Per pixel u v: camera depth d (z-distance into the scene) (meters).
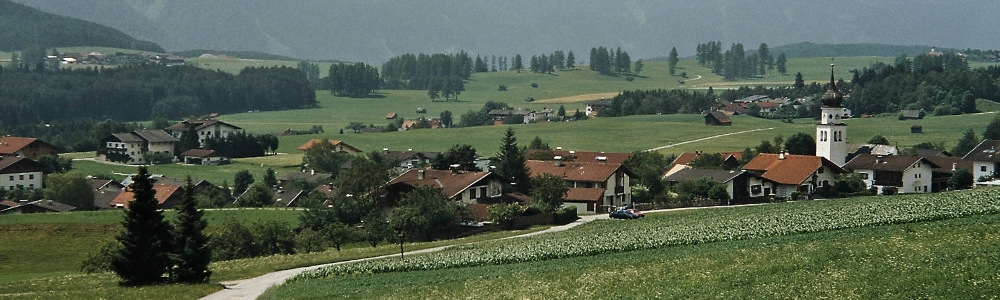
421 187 116.50
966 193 99.12
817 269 56.09
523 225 118.25
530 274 69.06
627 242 82.19
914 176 159.00
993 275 47.91
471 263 79.50
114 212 123.56
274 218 123.56
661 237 83.31
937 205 86.06
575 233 97.69
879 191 159.25
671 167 179.88
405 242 107.94
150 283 75.56
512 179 145.62
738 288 53.66
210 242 99.38
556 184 130.12
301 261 90.19
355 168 128.75
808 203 113.00
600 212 135.25
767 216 93.06
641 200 145.88
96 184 178.25
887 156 163.25
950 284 47.47
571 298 57.31
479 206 123.50
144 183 75.69
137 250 75.12
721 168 174.75
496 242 95.88
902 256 55.91
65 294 69.94
